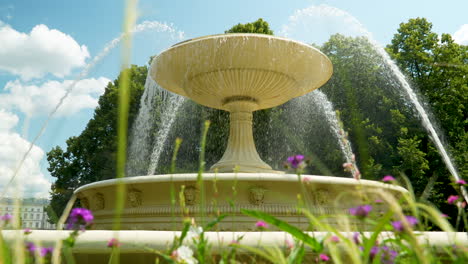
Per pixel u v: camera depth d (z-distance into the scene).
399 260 1.16
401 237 1.13
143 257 2.02
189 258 1.30
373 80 18.83
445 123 18.23
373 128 17.00
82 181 19.72
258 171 6.24
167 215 4.62
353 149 16.97
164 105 17.48
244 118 6.71
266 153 18.02
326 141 17.47
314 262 1.78
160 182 4.72
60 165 19.98
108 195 5.34
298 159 1.46
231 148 6.58
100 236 2.03
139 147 17.83
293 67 6.13
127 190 4.93
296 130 18.08
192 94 6.90
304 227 4.42
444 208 14.59
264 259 1.85
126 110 0.66
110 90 20.59
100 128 19.41
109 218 5.21
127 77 0.65
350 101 18.36
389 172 16.78
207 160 17.33
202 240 1.29
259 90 6.46
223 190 4.56
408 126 17.95
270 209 4.46
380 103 18.80
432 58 19.38
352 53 19.23
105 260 2.04
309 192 4.60
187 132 17.59
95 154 19.33
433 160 16.92
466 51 20.41
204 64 5.98
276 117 18.17
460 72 18.83
